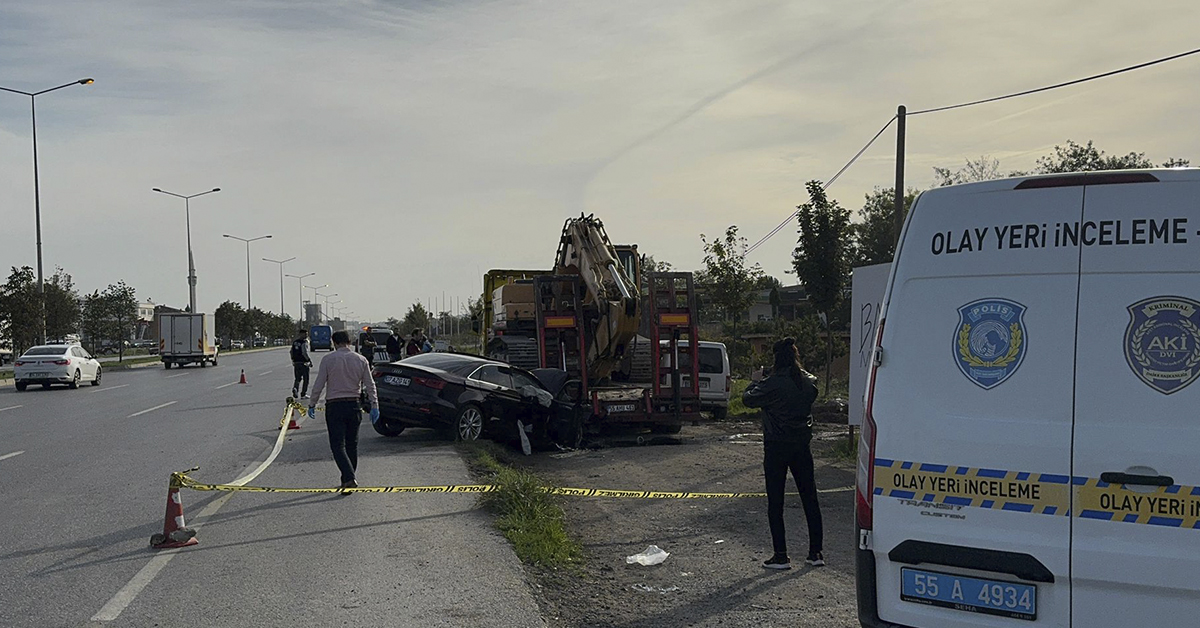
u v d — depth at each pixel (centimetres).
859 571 480
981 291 452
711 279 3619
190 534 820
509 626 607
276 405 2392
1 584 699
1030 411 436
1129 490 415
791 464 789
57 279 6950
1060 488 427
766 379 792
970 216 459
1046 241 441
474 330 2680
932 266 466
